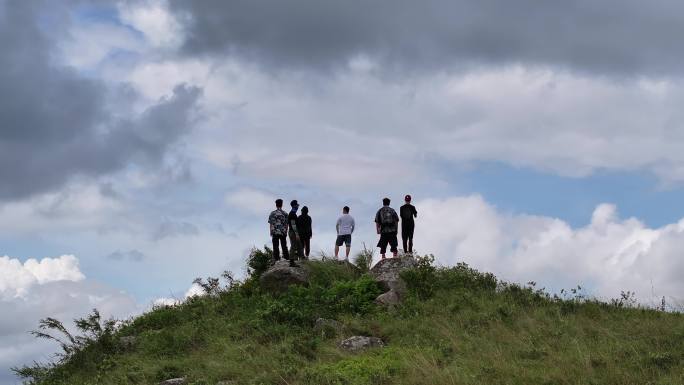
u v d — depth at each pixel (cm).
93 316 1888
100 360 1767
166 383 1445
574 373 1198
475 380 1199
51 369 1797
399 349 1475
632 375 1168
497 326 1603
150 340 1828
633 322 1577
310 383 1288
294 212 2261
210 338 1741
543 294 1880
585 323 1588
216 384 1384
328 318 1811
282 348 1559
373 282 2012
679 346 1320
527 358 1346
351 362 1393
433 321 1688
